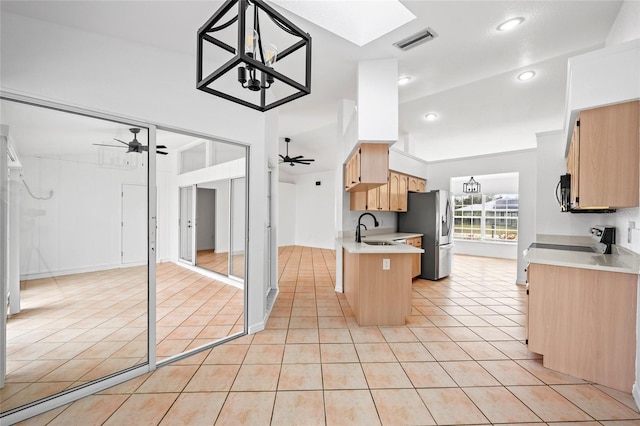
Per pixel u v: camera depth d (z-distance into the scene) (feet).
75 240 7.22
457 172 20.54
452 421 5.46
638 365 6.01
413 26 7.75
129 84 7.06
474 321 10.44
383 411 5.74
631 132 6.45
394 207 16.48
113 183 7.41
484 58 9.44
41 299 6.77
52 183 6.97
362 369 7.26
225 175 16.21
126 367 7.06
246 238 9.46
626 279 6.34
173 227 20.67
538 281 7.40
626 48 6.31
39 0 5.57
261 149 9.87
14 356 6.31
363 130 9.61
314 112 15.33
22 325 6.48
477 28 7.83
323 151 25.00
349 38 8.32
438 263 16.70
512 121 16.52
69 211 7.22
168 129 7.86
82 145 7.04
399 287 10.05
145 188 7.39
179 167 20.65
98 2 5.81
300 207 33.27
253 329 9.43
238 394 6.29
